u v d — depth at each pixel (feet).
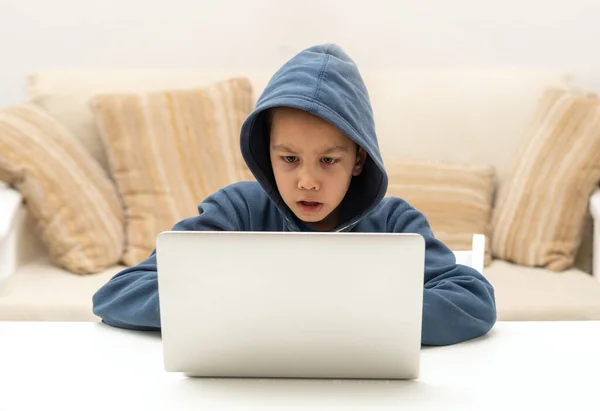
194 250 2.69
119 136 7.76
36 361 3.06
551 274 7.24
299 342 2.77
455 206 7.77
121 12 9.13
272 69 9.41
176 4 9.18
